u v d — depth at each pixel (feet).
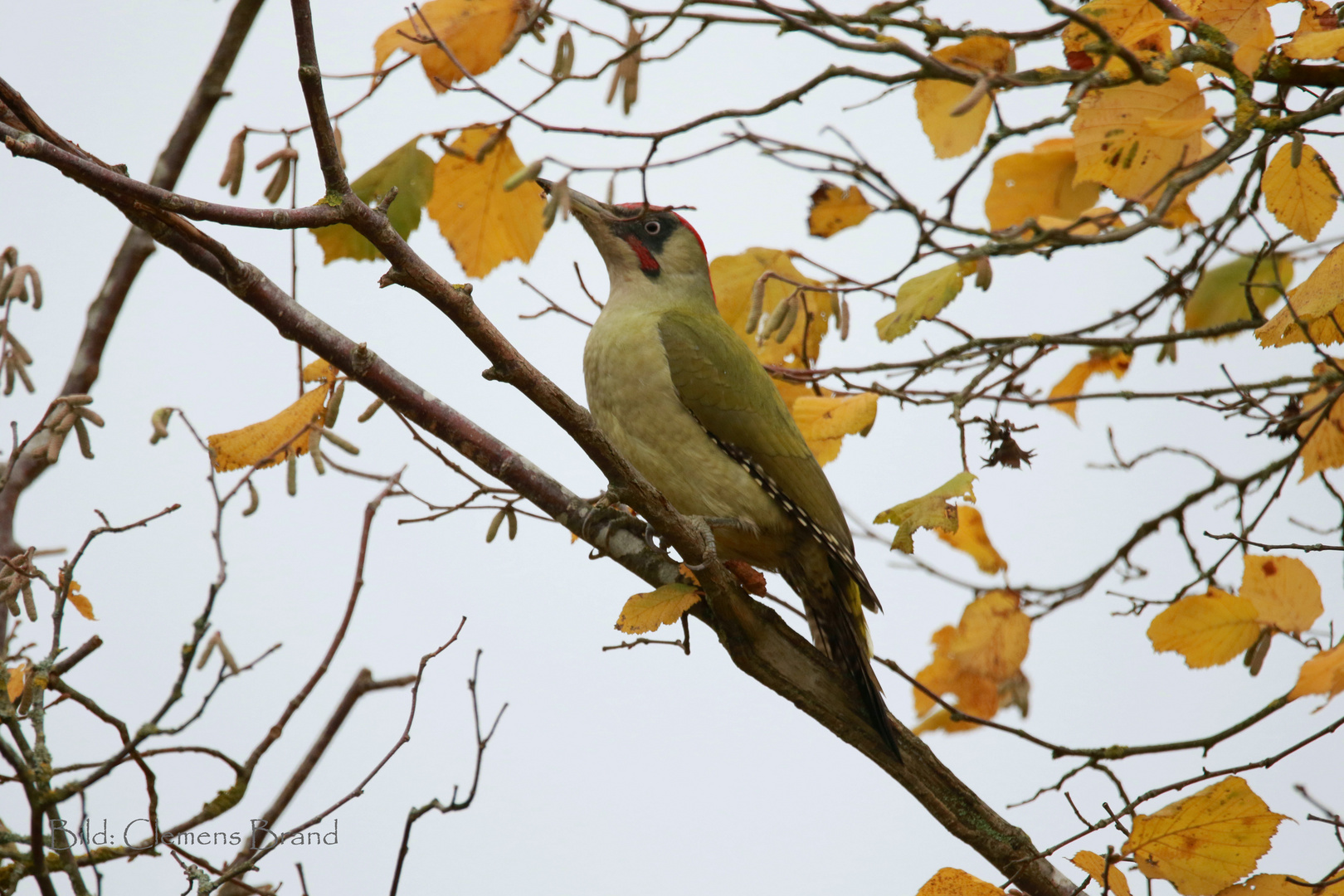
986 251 22.58
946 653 30.40
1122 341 27.76
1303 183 23.57
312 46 19.98
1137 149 22.45
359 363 25.39
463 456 27.53
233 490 23.61
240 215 19.89
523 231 25.76
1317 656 18.89
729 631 28.68
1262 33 21.43
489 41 22.17
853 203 27.45
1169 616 24.66
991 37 23.25
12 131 18.92
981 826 27.81
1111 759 23.88
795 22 20.86
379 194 24.85
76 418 23.90
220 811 22.94
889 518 24.13
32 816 20.85
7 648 25.39
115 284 32.22
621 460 24.44
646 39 21.50
